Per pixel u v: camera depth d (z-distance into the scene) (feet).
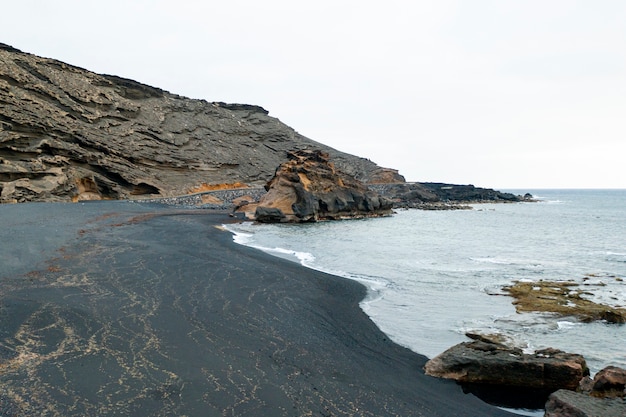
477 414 31.58
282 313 50.42
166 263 68.59
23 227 88.74
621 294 65.46
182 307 48.37
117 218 124.36
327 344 42.50
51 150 173.47
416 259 93.97
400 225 177.37
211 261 73.72
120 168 200.03
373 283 69.51
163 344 37.88
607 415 27.73
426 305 57.77
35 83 194.49
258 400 30.07
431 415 30.86
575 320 51.85
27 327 38.50
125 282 55.52
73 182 173.17
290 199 182.29
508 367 35.88
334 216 197.47
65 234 84.64
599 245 127.03
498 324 50.52
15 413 25.86
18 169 150.10
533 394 35.17
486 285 69.77
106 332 39.14
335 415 29.27
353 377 35.76
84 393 28.84
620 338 46.44
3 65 183.32
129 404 28.07
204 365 34.63
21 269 56.90
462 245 120.26
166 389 30.37
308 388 32.73
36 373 30.81
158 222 125.59
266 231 138.31
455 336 46.55
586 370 37.14
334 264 84.89
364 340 44.62
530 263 93.35
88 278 55.52
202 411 28.04
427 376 37.22
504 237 143.54
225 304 51.21
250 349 38.99
